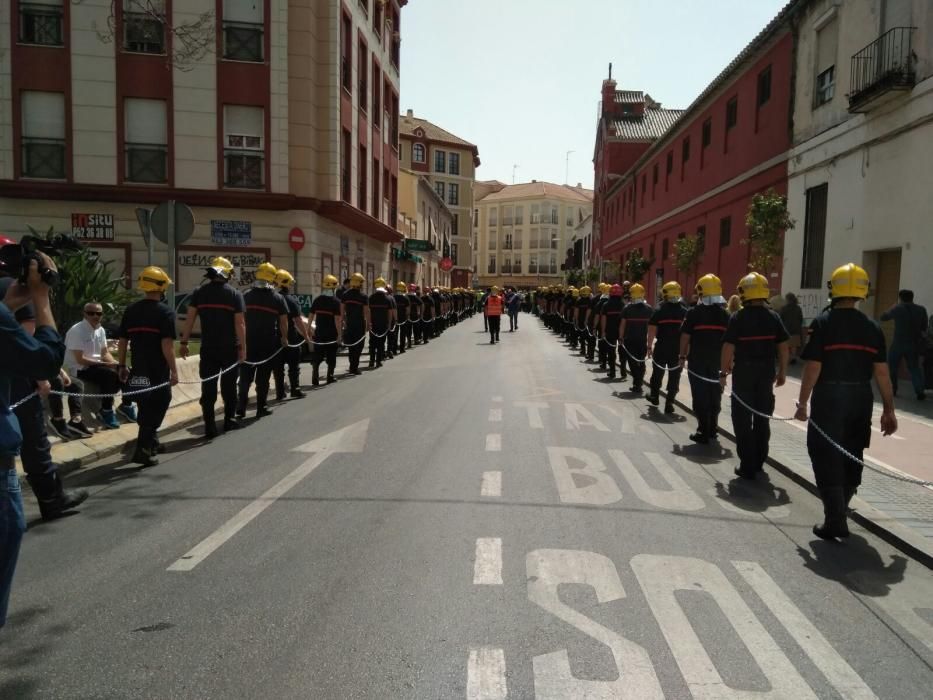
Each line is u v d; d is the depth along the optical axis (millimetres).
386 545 4863
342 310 13992
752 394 6828
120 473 6773
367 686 3162
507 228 100312
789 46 19297
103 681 3199
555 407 10781
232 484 6379
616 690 3148
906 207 13914
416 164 77562
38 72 20266
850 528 5484
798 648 3578
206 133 20969
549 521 5402
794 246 18688
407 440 8250
